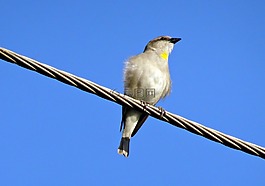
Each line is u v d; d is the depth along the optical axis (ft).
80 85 28.94
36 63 27.68
